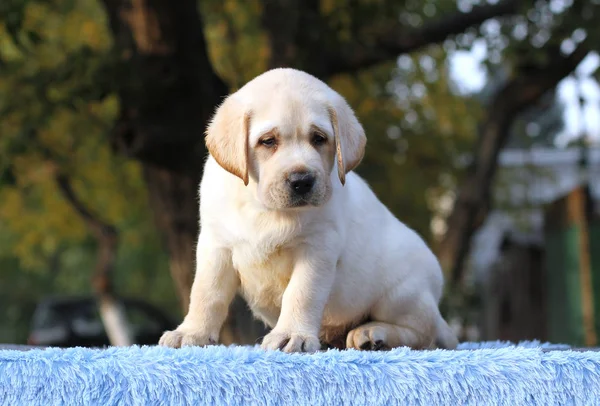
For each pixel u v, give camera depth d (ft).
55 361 9.85
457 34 35.91
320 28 33.22
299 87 12.58
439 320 14.43
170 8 29.45
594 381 10.29
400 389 10.11
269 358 10.05
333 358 10.17
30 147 35.55
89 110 38.75
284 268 12.71
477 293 48.34
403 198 53.01
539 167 60.29
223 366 9.95
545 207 50.70
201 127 30.04
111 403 9.75
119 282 86.38
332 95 12.87
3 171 33.71
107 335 50.93
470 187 40.75
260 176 12.27
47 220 57.62
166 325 52.95
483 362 10.27
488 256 69.41
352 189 14.02
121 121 29.63
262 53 38.50
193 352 10.17
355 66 34.55
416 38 35.24
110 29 33.24
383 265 13.99
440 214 56.85
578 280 41.37
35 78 31.45
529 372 10.25
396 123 50.26
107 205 56.90
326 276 12.51
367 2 36.01
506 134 40.42
